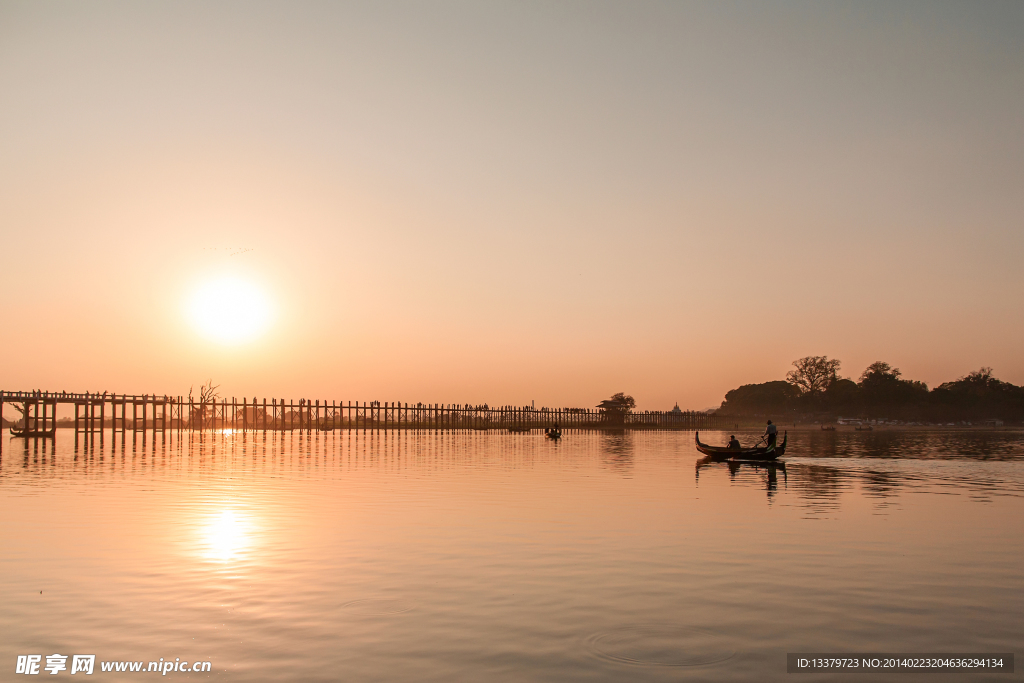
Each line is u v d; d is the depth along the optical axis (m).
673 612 12.40
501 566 15.55
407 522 21.28
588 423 156.88
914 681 9.73
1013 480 35.09
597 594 13.43
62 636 11.14
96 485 30.95
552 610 12.48
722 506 25.02
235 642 10.92
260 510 23.62
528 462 46.91
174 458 49.38
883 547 17.72
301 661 10.23
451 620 11.93
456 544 17.89
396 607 12.61
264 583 14.09
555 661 10.27
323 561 15.96
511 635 11.27
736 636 11.30
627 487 31.19
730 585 14.07
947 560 16.31
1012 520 22.02
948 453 59.00
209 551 16.94
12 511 23.05
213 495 27.55
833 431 138.88
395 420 144.00
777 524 21.11
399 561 15.99
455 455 54.50
